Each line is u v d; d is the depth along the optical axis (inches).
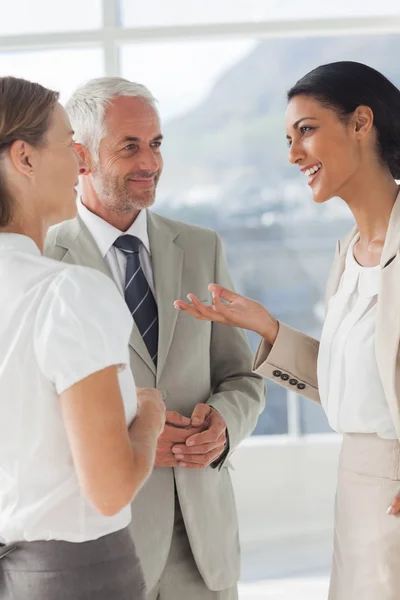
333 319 81.0
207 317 86.1
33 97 59.0
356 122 78.2
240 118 298.8
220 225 289.3
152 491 85.5
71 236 89.4
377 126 78.3
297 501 194.1
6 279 56.3
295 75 317.7
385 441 76.0
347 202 80.9
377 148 78.8
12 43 179.2
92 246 88.8
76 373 52.9
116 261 89.7
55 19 189.0
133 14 196.1
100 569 57.0
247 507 193.6
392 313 73.3
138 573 59.8
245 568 169.8
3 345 55.1
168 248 91.5
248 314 86.9
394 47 330.6
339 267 84.7
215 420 86.2
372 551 76.4
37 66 199.2
